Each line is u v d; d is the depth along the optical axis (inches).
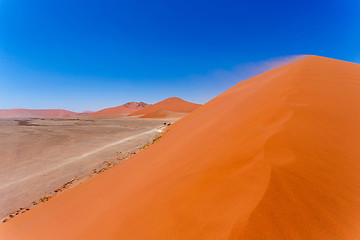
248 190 80.0
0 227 266.7
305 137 116.8
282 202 72.4
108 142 1179.3
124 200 152.1
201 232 69.5
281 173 85.5
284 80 294.7
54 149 978.1
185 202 91.2
